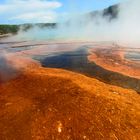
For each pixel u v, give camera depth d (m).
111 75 18.25
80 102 11.62
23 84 15.74
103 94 12.82
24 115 11.64
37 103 12.41
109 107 11.43
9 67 21.72
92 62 22.45
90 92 12.50
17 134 10.56
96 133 10.20
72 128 10.50
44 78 15.75
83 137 10.11
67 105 11.56
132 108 11.87
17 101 13.29
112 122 10.63
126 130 10.34
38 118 11.16
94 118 10.79
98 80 17.28
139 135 10.20
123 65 21.09
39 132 10.49
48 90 13.55
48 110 11.50
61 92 12.78
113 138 10.01
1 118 11.90
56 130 10.52
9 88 15.66
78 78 16.66
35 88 14.39
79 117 10.88
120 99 12.75
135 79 17.09
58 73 18.52
